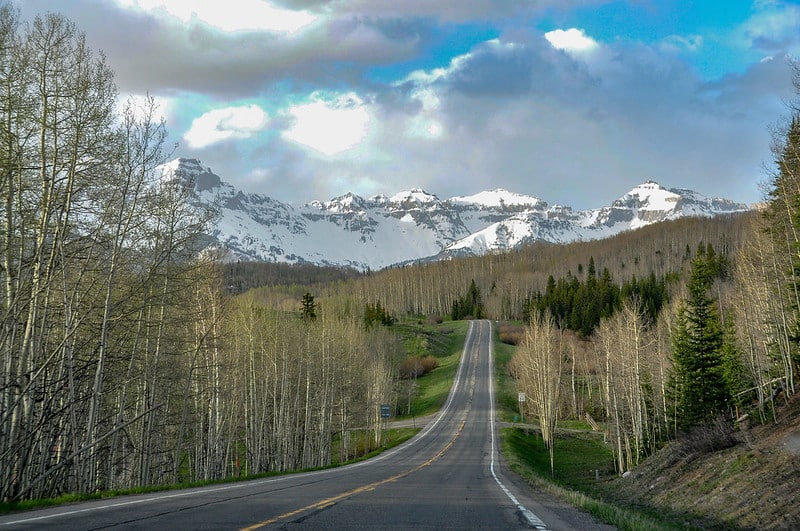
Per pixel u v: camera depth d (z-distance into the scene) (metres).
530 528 11.05
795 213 37.91
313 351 59.31
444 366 131.62
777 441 31.98
